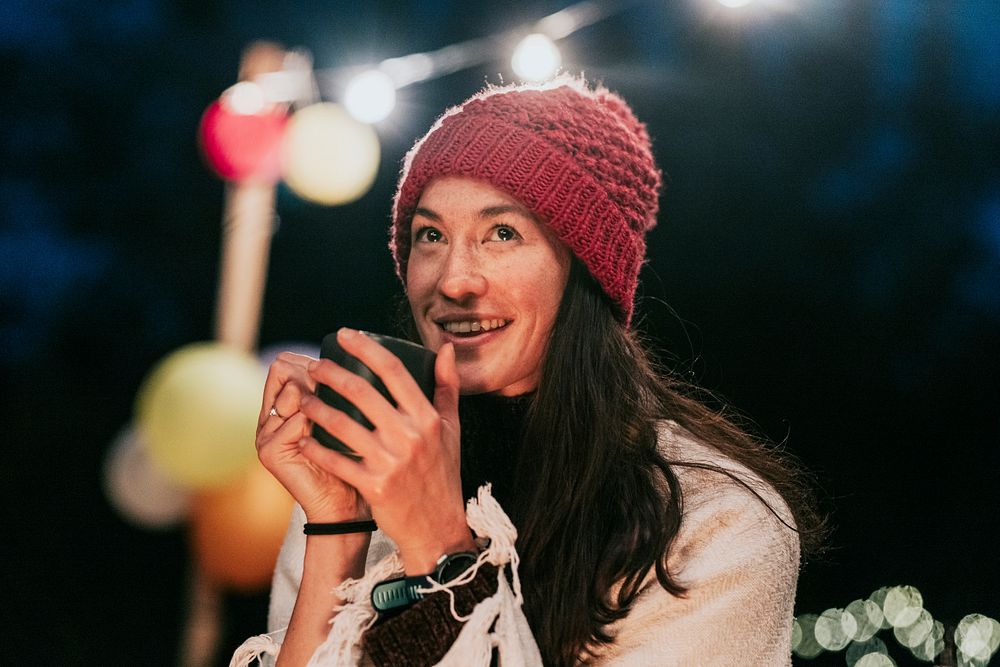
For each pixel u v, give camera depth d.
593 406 1.65
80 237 7.90
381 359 1.33
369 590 1.43
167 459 4.39
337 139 4.46
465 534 1.40
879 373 7.20
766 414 7.14
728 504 1.56
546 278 1.64
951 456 6.80
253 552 4.49
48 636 6.24
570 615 1.50
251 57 4.68
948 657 2.04
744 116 7.35
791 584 1.56
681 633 1.48
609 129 1.72
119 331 7.76
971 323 7.20
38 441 7.26
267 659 1.72
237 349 4.72
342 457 1.35
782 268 7.37
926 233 7.33
